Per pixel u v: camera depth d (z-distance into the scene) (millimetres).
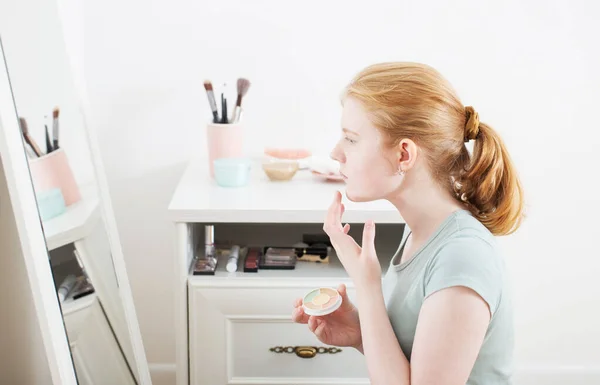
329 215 1206
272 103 2076
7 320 1755
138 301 2203
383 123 1106
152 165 2105
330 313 1305
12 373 1807
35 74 1379
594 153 2146
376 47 2051
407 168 1117
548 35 2062
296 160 1969
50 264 1316
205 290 1671
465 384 1066
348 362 1724
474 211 1168
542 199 2174
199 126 2084
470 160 1181
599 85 2100
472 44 2059
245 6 2012
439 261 1063
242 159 1848
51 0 1562
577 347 2289
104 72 2029
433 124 1102
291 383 1732
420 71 1130
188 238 1691
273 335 1706
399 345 1103
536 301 2250
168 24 2012
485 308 1023
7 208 1662
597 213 2188
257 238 2051
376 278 1118
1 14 1234
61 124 1508
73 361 1354
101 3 1985
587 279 2236
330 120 2096
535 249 2211
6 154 1234
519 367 2291
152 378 2258
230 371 1719
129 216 2137
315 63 2055
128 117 2064
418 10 2033
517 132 2125
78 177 1563
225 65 2047
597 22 2061
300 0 2014
